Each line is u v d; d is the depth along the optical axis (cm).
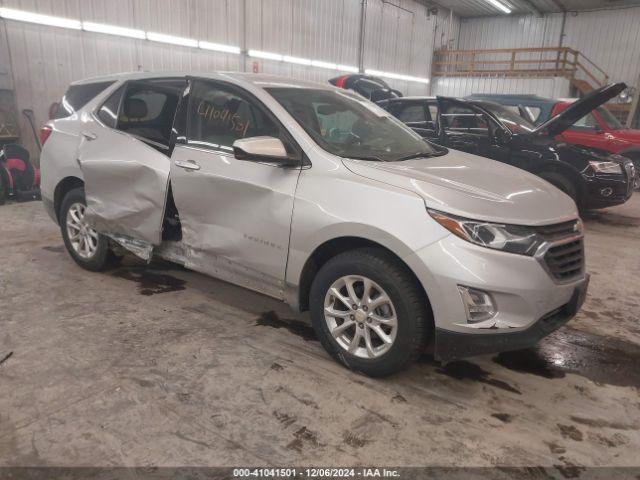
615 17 1738
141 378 257
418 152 323
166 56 1016
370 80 1218
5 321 316
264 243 285
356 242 265
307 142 278
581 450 217
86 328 310
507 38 1975
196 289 380
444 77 1942
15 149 673
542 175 637
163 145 339
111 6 893
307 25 1369
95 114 383
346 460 204
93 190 366
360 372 269
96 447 205
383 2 1639
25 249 465
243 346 295
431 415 237
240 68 1195
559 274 246
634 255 527
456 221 230
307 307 292
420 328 244
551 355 304
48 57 816
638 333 340
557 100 845
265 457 204
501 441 221
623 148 787
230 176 293
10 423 218
